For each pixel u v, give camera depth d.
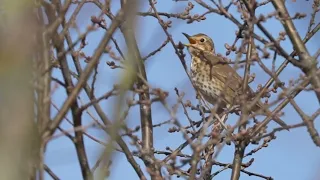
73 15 10.90
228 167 14.67
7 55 8.02
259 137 12.85
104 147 10.39
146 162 13.18
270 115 12.02
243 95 12.59
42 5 10.71
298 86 11.57
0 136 7.87
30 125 8.34
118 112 9.29
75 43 10.54
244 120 11.41
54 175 11.02
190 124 14.15
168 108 11.00
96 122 10.74
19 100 8.05
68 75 11.44
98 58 10.53
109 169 10.31
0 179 7.70
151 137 14.24
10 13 8.19
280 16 12.17
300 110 11.72
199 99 14.09
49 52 10.10
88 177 10.99
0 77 7.99
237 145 14.05
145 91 11.55
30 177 8.94
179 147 14.00
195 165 10.69
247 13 13.16
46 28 9.91
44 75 9.62
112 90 10.70
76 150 11.11
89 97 12.07
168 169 11.98
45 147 9.62
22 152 8.06
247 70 13.68
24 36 8.18
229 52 14.17
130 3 10.12
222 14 12.25
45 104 9.54
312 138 11.45
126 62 9.59
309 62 11.84
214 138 11.45
